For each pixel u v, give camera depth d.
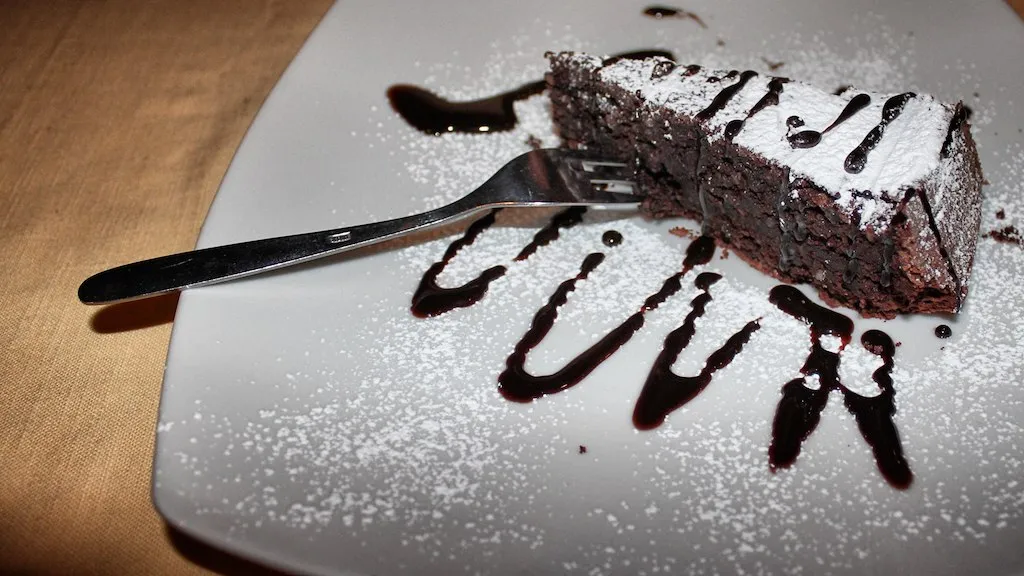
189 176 0.33
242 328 0.28
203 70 0.36
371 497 0.25
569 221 0.32
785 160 0.30
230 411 0.26
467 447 0.27
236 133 0.34
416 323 0.29
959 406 0.27
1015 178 0.32
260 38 0.37
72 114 0.35
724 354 0.29
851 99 0.31
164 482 0.25
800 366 0.29
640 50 0.36
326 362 0.28
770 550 0.25
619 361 0.29
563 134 0.35
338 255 0.30
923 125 0.30
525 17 0.36
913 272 0.28
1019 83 0.33
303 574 0.24
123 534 0.26
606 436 0.27
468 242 0.31
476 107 0.35
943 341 0.29
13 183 0.33
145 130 0.34
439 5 0.35
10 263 0.31
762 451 0.27
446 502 0.26
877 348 0.29
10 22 0.38
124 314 0.30
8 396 0.28
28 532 0.26
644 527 0.25
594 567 0.25
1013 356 0.28
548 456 0.27
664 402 0.28
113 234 0.32
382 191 0.32
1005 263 0.30
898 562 0.25
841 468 0.26
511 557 0.25
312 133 0.33
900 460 0.26
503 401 0.28
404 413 0.27
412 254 0.31
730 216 0.32
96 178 0.33
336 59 0.34
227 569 0.26
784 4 0.36
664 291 0.31
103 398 0.28
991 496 0.25
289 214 0.31
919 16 0.35
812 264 0.30
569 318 0.30
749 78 0.32
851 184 0.29
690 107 0.31
